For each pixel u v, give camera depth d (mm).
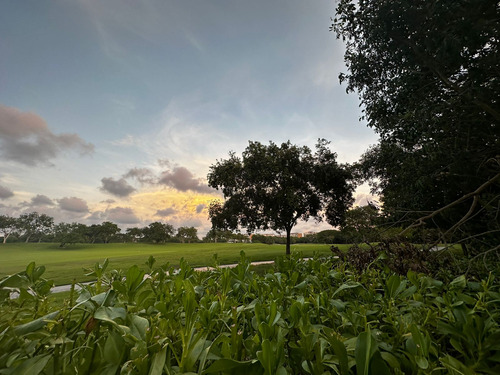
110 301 774
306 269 2076
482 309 1021
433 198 8453
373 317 1163
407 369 747
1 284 899
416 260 2197
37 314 936
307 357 717
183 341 687
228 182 20250
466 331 834
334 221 21328
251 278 1621
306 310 942
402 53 7301
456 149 7113
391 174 10859
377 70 8586
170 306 1119
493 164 6859
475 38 5508
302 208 20422
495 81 6273
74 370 630
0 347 672
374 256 2324
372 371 591
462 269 2691
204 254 30078
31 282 972
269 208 20125
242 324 1071
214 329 982
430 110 6738
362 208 16234
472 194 5672
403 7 6359
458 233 6707
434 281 1409
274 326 833
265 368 584
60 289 8383
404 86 7586
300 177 20688
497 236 6125
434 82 7242
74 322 803
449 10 5496
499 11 5242
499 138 6836
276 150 20484
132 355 648
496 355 750
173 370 691
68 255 46312
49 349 728
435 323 958
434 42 6129
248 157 20094
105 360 625
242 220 20969
